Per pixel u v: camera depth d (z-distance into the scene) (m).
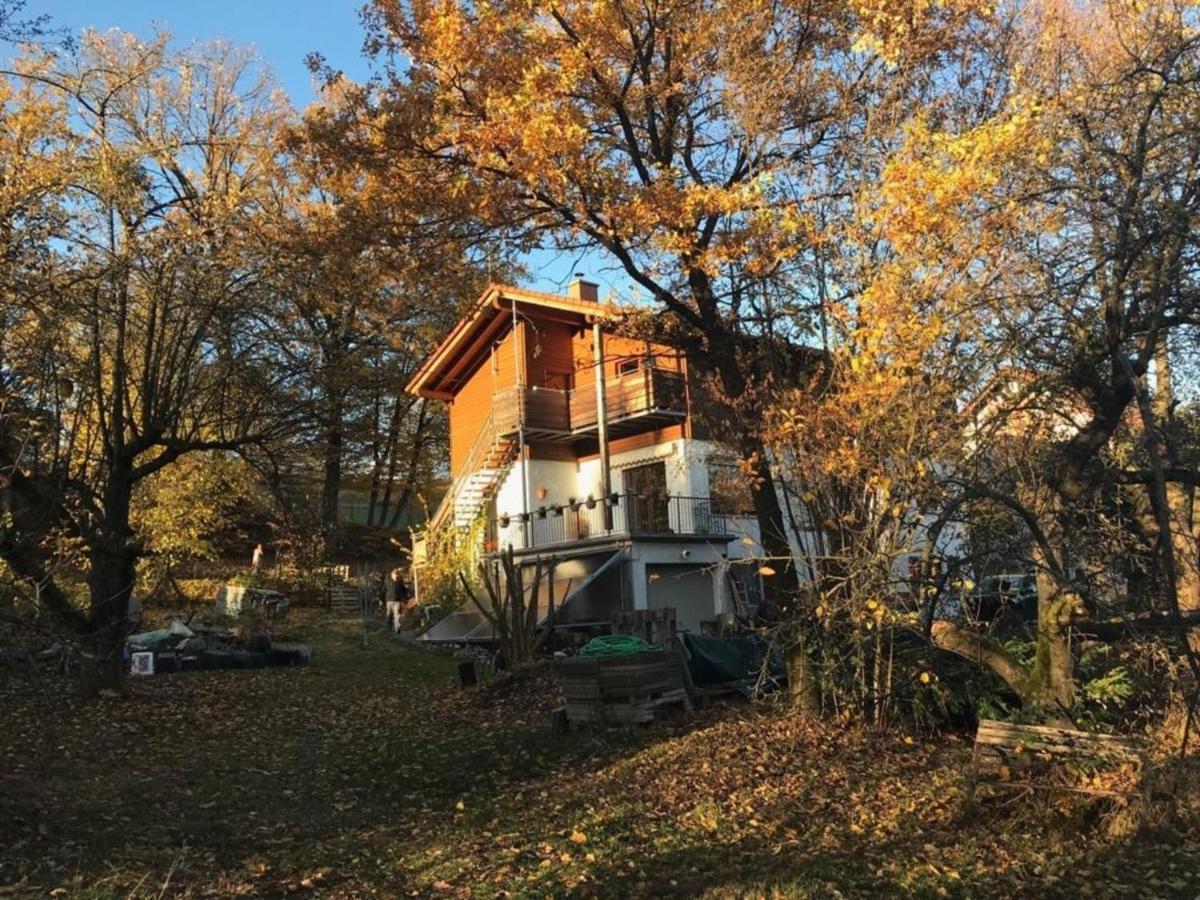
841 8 11.09
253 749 12.52
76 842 7.61
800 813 8.29
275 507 29.77
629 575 23.25
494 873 6.90
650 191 10.87
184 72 17.22
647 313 12.64
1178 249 7.43
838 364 9.29
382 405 35.75
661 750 10.67
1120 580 9.16
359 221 12.27
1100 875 6.62
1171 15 8.10
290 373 17.62
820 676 11.10
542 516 26.61
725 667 13.82
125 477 15.77
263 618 25.83
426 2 11.13
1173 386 9.29
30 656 11.11
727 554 23.72
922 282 8.21
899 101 9.80
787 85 11.02
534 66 10.72
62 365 13.16
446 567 28.86
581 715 12.36
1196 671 7.70
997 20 10.18
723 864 6.95
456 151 11.80
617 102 11.62
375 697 17.47
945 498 8.21
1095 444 8.36
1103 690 9.13
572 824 8.20
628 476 28.16
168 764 11.33
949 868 6.84
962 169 7.94
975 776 8.15
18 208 12.38
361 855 7.58
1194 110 7.57
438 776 10.64
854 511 9.26
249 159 17.83
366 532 40.31
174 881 6.82
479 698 15.80
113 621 15.44
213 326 16.20
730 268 11.06
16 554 12.33
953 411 8.38
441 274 13.27
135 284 15.10
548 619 18.91
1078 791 7.62
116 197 13.80
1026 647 10.66
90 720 13.77
